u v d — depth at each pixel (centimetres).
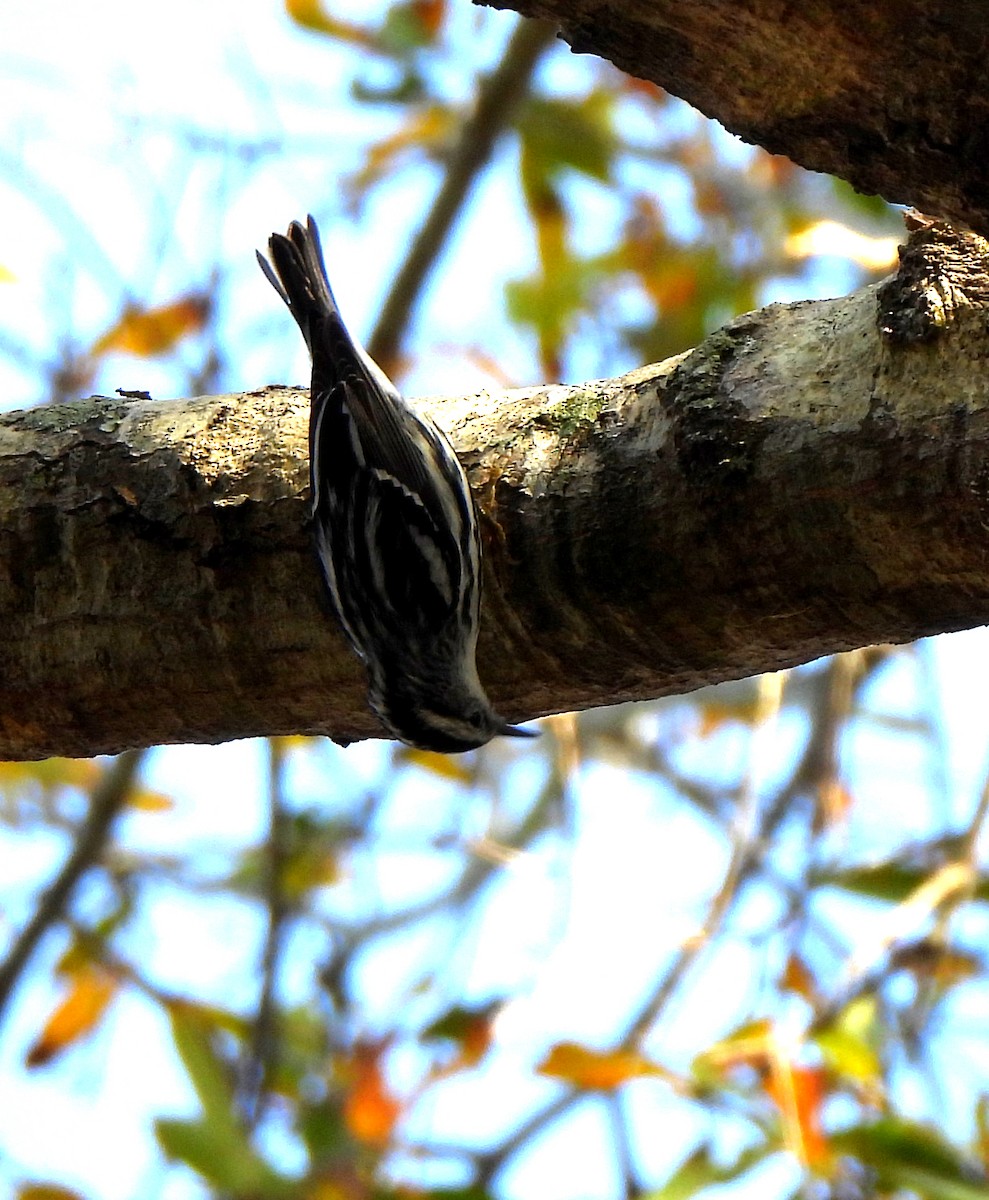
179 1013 1250
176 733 861
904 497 695
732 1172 1045
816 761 1470
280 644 823
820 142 655
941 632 744
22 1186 1236
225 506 816
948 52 602
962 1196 1009
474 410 828
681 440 743
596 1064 1078
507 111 1392
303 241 1066
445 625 843
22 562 829
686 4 617
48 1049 1297
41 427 850
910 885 1205
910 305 696
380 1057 1244
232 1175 1153
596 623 784
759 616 752
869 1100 1082
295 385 871
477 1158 1393
